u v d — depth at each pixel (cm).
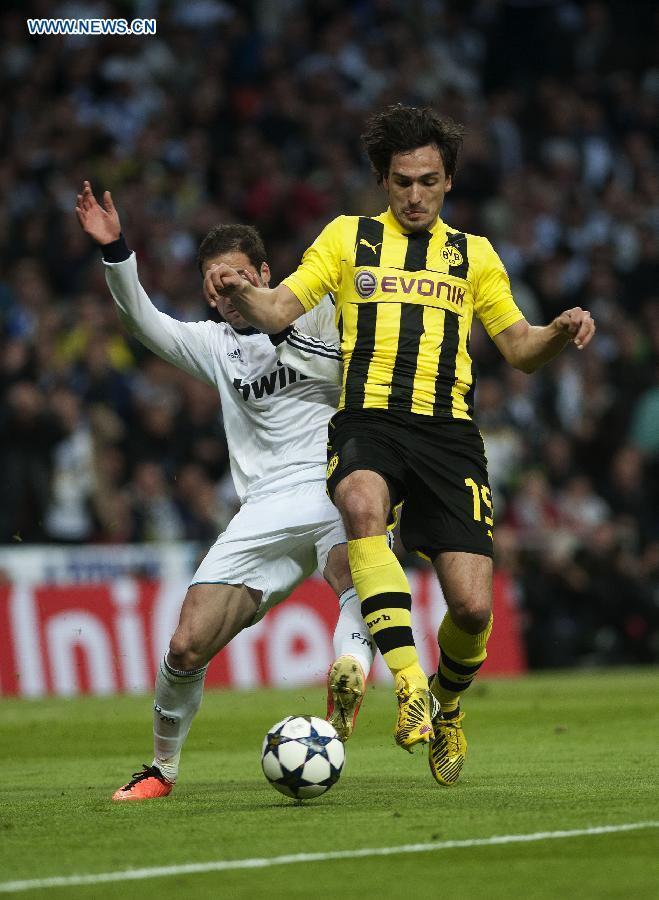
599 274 6719
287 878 1255
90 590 4628
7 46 6506
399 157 1839
